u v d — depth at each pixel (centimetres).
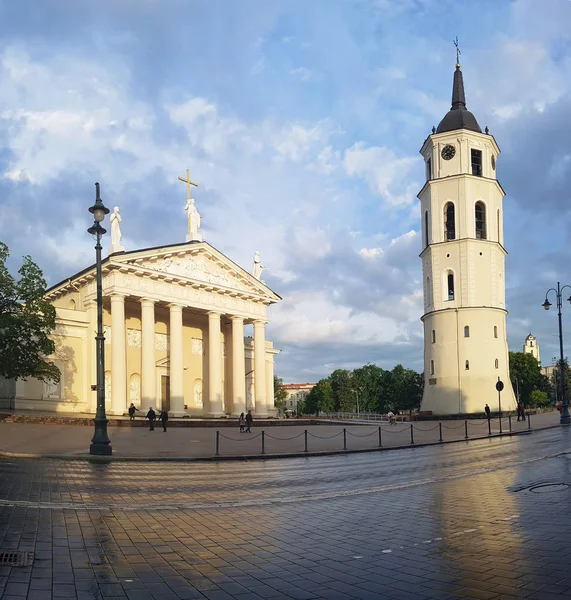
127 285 5181
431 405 6675
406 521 1071
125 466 2077
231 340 6631
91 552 851
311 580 727
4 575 728
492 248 6731
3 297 4131
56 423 3919
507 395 6519
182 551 866
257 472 1936
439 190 6850
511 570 739
